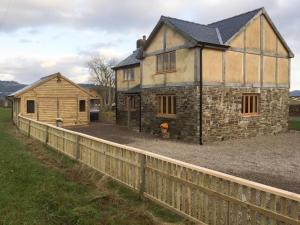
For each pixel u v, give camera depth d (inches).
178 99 745.0
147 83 850.1
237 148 626.2
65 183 327.0
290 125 1042.1
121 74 1135.6
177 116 747.4
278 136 812.6
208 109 708.0
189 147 639.1
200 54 695.7
